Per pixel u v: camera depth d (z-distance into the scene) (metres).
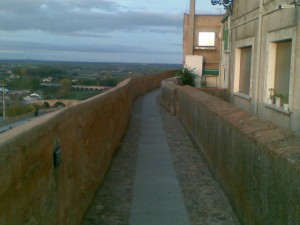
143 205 5.89
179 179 7.19
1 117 10.53
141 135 11.62
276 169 3.56
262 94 11.77
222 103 7.80
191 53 33.47
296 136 3.97
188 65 31.20
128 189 6.62
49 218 3.59
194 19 33.44
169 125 13.49
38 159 3.26
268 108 11.12
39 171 3.29
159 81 32.12
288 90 10.11
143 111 17.34
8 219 2.58
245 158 4.76
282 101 10.29
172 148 9.83
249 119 5.43
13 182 2.68
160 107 18.88
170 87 16.69
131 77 21.89
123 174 7.50
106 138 7.46
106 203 5.95
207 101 8.75
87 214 5.48
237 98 15.35
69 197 4.41
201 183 6.93
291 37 9.45
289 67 10.08
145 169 7.86
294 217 3.11
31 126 3.29
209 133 7.75
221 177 6.48
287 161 3.28
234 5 15.98
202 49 33.22
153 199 6.14
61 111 4.36
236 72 15.77
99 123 6.63
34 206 3.14
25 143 2.95
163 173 7.57
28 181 3.00
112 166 8.06
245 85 14.87
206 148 8.13
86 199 5.41
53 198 3.73
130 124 13.68
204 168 7.90
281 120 10.08
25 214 2.92
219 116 6.62
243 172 4.88
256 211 4.22
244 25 14.20
